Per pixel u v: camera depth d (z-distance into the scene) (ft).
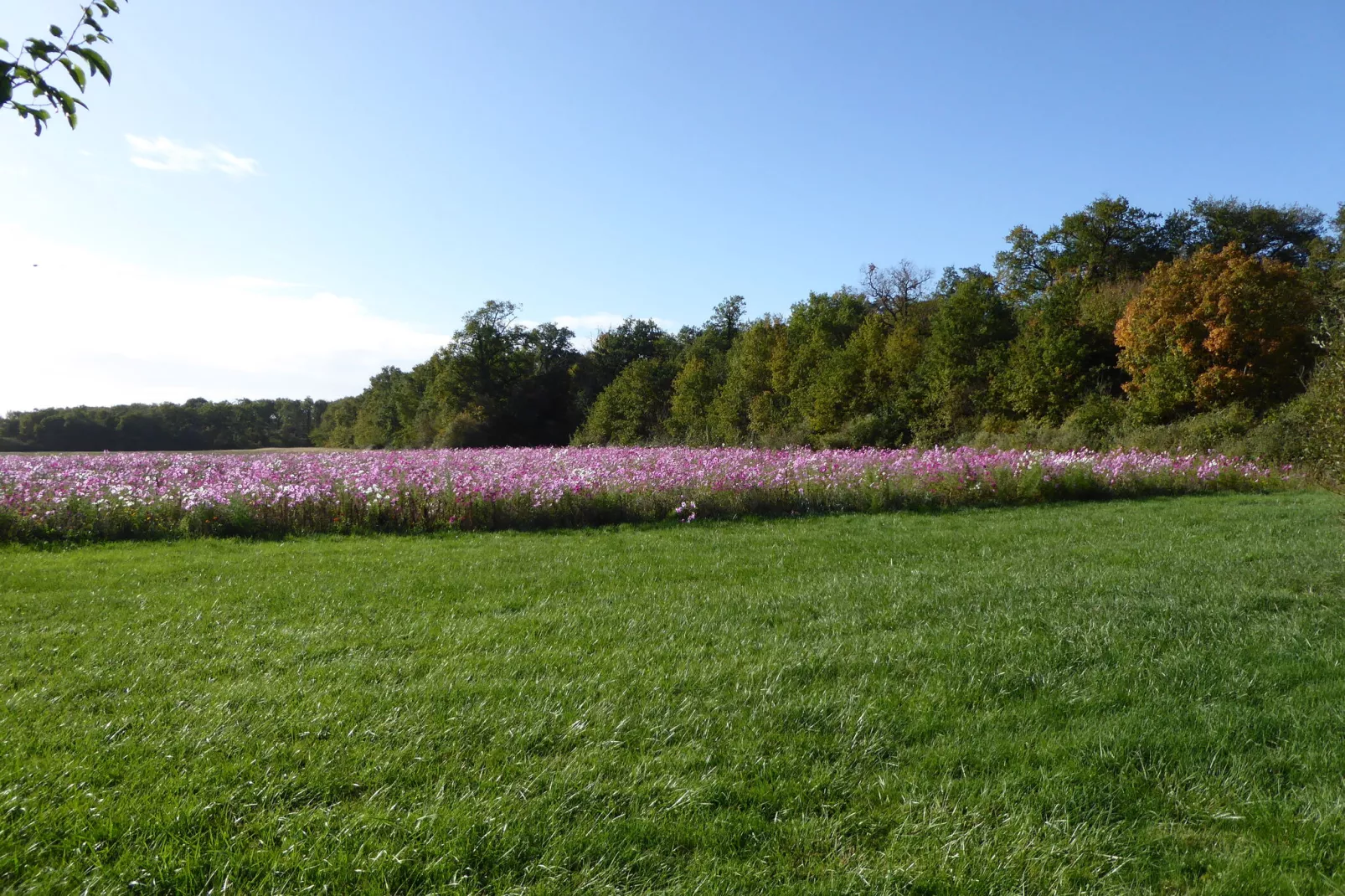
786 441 125.39
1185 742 11.62
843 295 177.47
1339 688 13.58
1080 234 153.38
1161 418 91.35
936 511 47.29
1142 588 21.77
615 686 14.08
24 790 9.86
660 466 49.96
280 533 38.78
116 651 16.39
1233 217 151.53
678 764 11.02
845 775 10.82
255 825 9.24
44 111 7.42
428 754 11.18
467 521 40.60
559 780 10.39
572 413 217.56
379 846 8.80
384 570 26.81
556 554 30.55
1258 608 19.53
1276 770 10.93
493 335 218.79
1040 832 9.39
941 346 121.90
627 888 8.28
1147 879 8.53
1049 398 102.78
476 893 8.14
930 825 9.45
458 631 18.08
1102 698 13.51
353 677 14.60
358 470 55.16
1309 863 8.70
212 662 15.60
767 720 12.51
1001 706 13.29
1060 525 38.40
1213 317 93.04
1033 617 18.66
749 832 9.36
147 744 11.35
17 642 17.07
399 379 255.09
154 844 8.75
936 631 17.58
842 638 17.24
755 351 155.43
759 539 34.53
